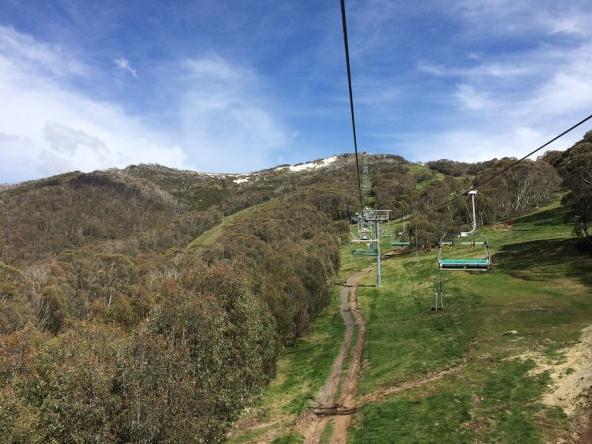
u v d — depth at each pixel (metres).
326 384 43.16
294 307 58.16
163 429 24.77
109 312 49.34
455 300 63.88
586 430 24.66
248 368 37.38
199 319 32.69
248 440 33.12
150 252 172.50
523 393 30.36
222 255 133.62
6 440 21.27
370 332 58.66
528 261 75.38
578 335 38.69
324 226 166.75
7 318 82.50
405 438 28.31
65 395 23.69
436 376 38.09
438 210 131.00
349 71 12.19
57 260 136.88
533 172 128.12
